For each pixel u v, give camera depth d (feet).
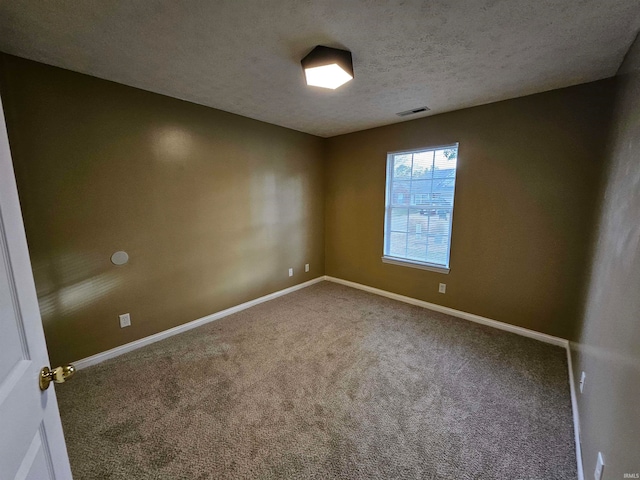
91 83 6.93
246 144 10.57
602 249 5.46
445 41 5.40
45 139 6.40
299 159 12.73
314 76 6.07
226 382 6.70
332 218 14.16
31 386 2.43
